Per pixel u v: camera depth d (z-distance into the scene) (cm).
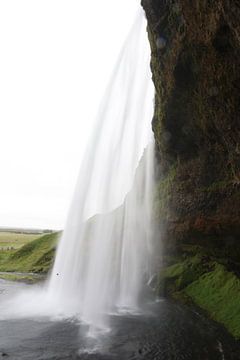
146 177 3116
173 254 3148
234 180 2028
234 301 2258
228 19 1212
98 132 3341
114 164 3372
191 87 1844
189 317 2239
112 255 3409
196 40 1560
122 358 1548
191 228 2516
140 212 3203
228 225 2233
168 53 1864
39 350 1619
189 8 1474
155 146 2856
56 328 1977
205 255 2892
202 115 1920
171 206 2633
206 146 2159
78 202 3578
